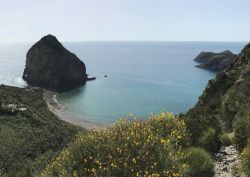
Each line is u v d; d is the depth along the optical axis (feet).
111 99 382.63
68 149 32.40
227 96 79.61
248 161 31.35
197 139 43.19
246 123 41.73
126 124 34.60
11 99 276.21
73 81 509.35
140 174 26.48
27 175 77.46
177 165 28.68
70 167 29.37
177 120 39.40
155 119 37.65
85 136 32.53
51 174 31.40
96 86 489.26
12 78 590.14
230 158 38.40
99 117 295.28
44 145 157.17
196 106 104.94
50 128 198.59
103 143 30.45
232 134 46.83
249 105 59.82
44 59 499.10
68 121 271.90
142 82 522.06
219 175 33.63
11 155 134.72
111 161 27.71
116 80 548.72
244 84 71.15
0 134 171.22
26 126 203.72
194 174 32.68
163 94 407.03
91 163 28.84
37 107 306.76
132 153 28.53
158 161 27.94
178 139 36.96
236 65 105.40
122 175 26.73
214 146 42.57
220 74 104.27
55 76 493.77
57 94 421.59
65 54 506.89
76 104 354.54
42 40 506.48
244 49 109.60
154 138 30.68
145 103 355.56
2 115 226.79
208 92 102.89
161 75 615.98
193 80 542.16
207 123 48.55
